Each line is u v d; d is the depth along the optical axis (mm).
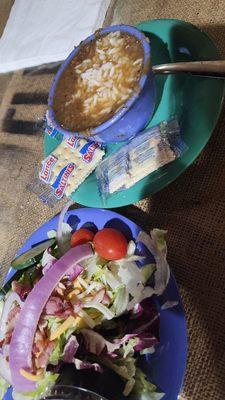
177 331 273
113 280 293
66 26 460
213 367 267
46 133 382
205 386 266
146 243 300
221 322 274
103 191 327
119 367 267
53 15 477
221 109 307
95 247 305
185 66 299
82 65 324
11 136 465
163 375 270
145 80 285
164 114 321
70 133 309
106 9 441
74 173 343
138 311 284
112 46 313
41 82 464
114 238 297
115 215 321
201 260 296
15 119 470
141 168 305
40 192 411
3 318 317
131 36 307
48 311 287
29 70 482
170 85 325
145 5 412
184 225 310
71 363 267
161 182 300
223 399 258
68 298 297
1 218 434
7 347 301
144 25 357
